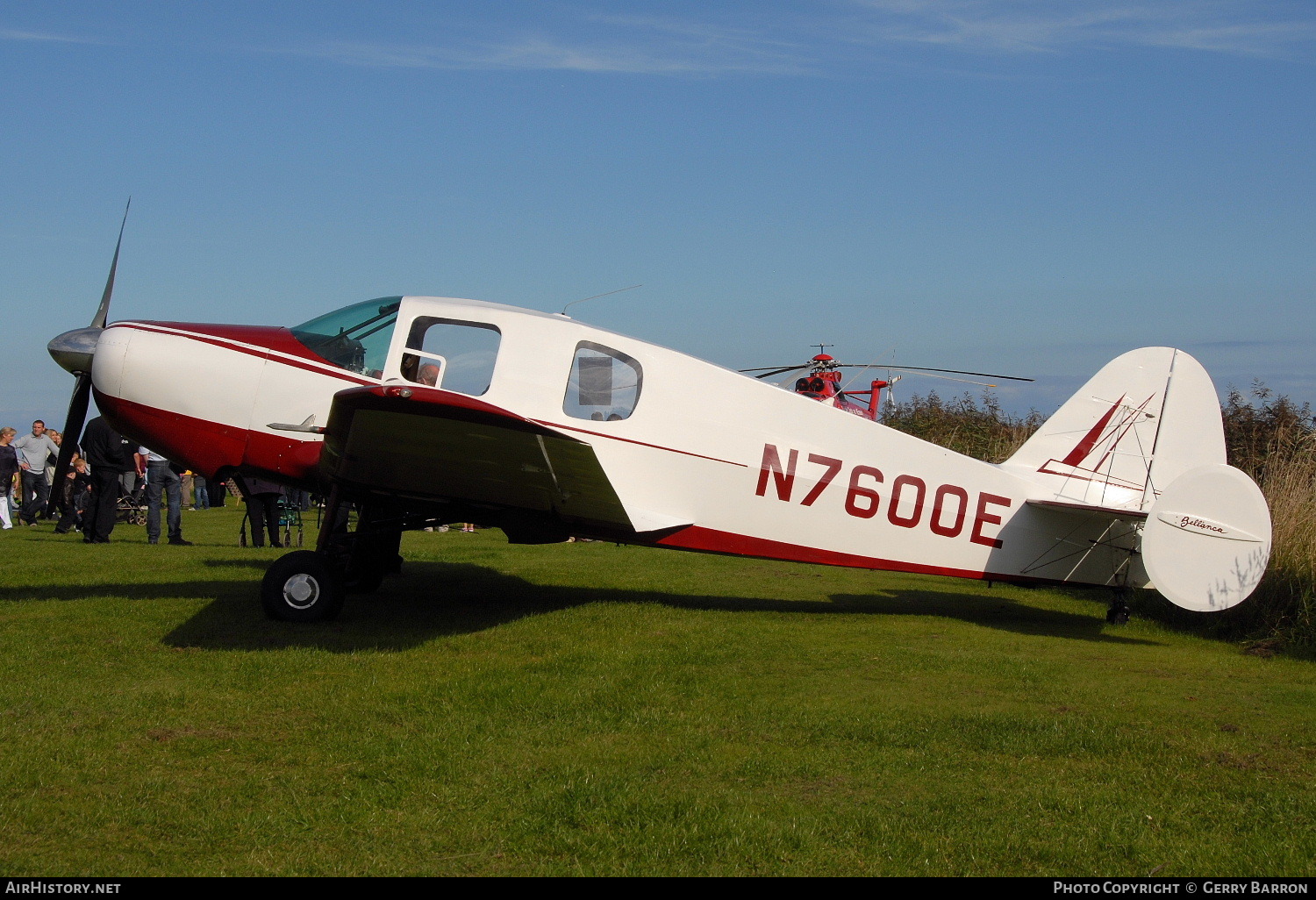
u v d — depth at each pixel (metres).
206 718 4.23
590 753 3.93
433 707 4.49
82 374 7.48
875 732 4.32
